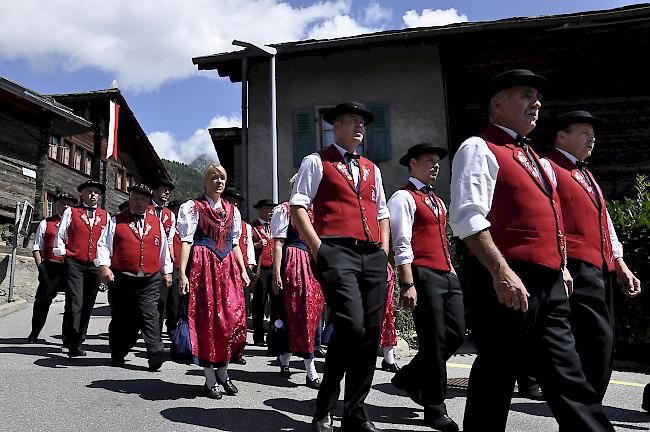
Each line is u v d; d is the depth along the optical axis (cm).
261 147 1264
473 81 1271
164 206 734
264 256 745
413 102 1240
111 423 321
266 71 1290
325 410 308
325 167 324
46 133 1819
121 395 395
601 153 1216
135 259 522
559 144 363
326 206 318
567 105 1230
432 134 1223
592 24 1151
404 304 363
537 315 219
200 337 399
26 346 648
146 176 3000
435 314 364
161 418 334
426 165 409
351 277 303
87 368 508
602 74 1223
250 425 326
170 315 730
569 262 322
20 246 1565
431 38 1215
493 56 1259
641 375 561
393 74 1254
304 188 321
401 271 366
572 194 335
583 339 313
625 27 1172
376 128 1241
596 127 361
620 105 1215
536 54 1242
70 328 576
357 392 305
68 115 1778
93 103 2392
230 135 1380
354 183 324
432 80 1241
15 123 1720
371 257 314
